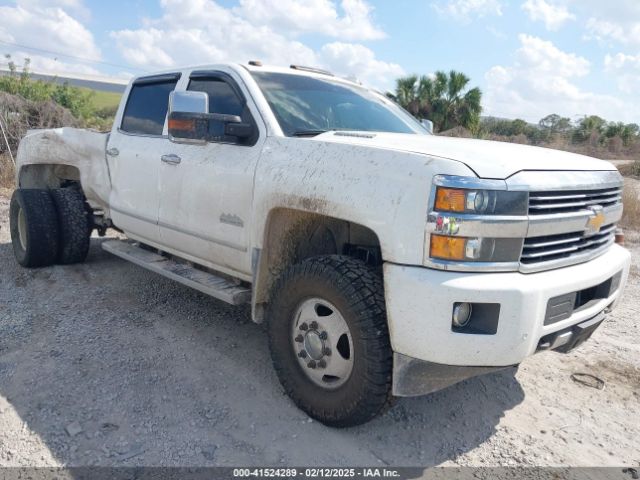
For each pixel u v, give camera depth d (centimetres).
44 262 557
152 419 312
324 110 398
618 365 415
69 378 349
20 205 549
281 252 350
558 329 283
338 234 347
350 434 308
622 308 548
